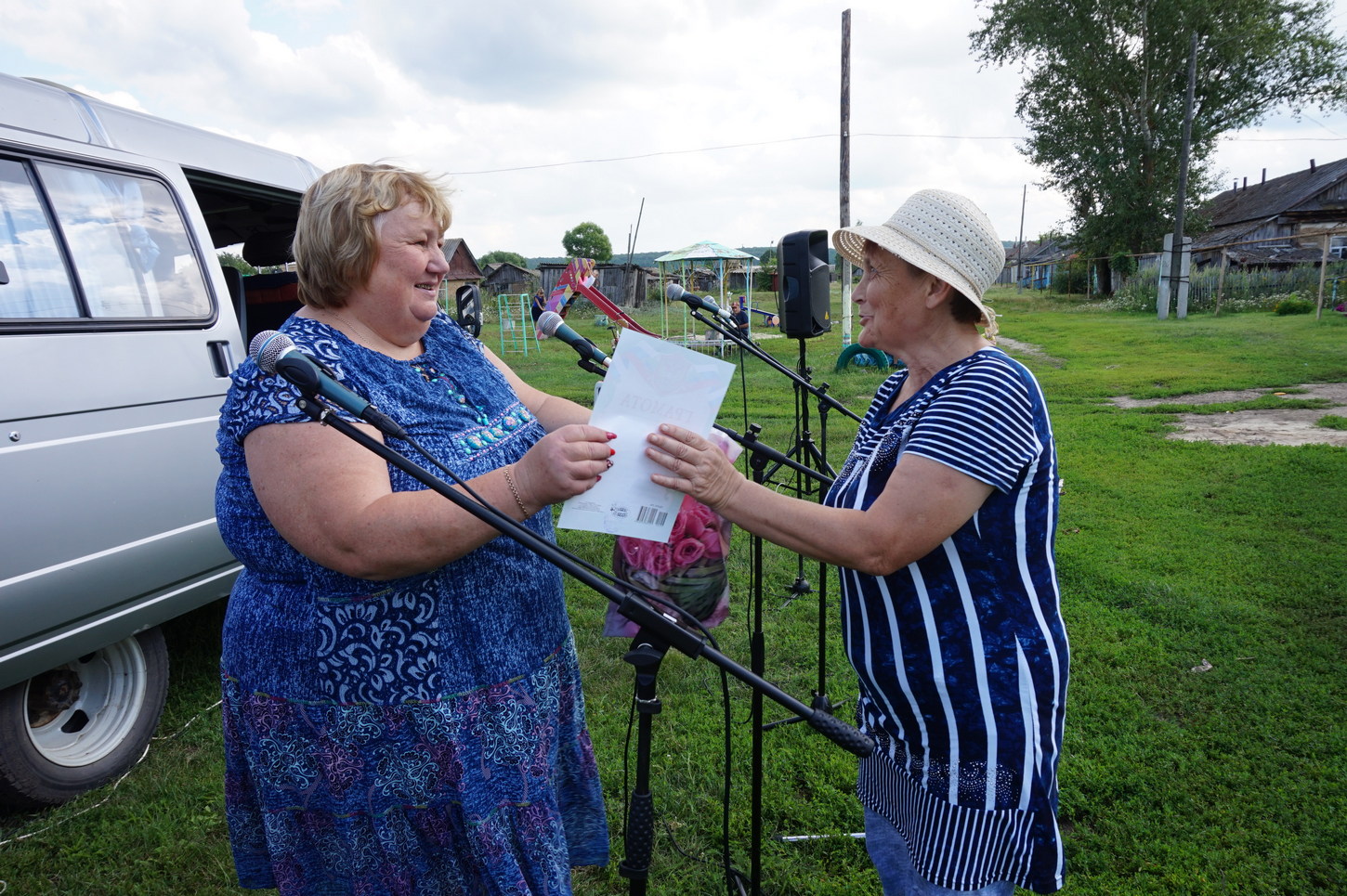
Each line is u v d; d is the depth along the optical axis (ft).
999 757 4.48
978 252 4.50
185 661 11.93
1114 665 11.51
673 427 4.09
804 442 12.33
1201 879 7.41
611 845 8.11
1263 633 12.19
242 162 11.37
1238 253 93.09
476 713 4.74
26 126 8.27
